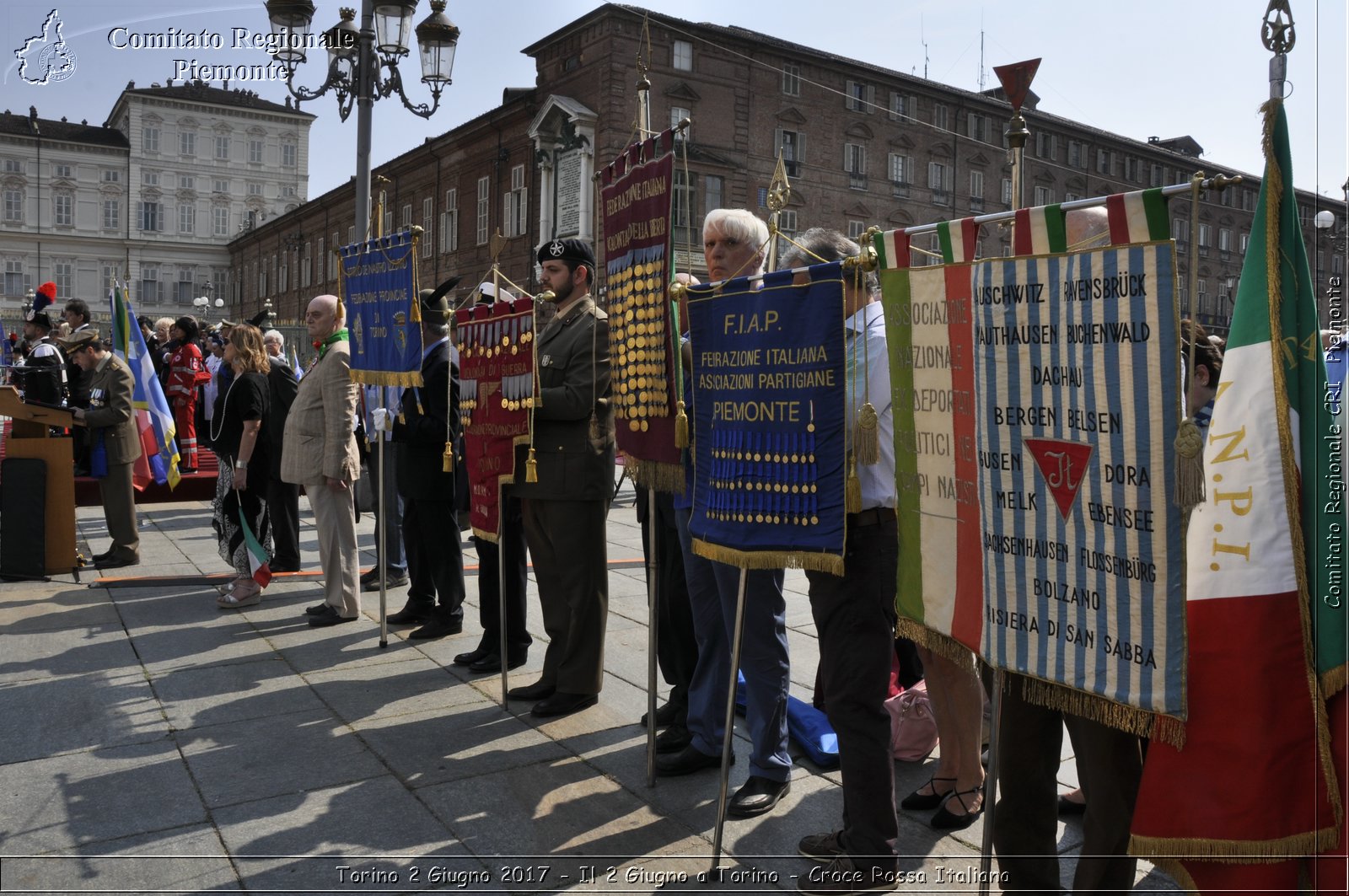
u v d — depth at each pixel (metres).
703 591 3.83
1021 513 2.45
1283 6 2.23
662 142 3.59
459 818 3.46
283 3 7.90
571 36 28.80
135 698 4.68
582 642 4.50
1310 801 2.15
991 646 2.54
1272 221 2.25
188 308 37.69
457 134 34.50
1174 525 2.14
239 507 6.41
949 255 2.63
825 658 3.06
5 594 6.72
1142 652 2.21
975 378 2.55
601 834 3.36
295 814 3.48
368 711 4.53
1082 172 38.19
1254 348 2.30
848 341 3.06
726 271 3.63
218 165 38.59
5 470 7.14
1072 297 2.30
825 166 32.16
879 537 3.00
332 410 5.92
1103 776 2.53
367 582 7.04
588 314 4.55
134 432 7.71
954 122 35.12
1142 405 2.17
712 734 3.86
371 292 5.40
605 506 4.54
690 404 3.78
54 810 3.51
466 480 6.16
